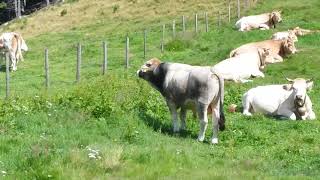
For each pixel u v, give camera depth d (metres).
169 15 52.59
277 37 33.34
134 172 12.02
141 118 17.81
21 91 25.84
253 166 13.62
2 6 89.44
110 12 58.66
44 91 23.14
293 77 26.61
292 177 12.60
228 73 25.70
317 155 15.02
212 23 44.22
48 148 13.41
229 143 16.30
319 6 44.06
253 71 26.44
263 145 16.28
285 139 16.83
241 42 35.44
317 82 25.58
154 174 12.05
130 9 57.84
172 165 12.67
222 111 16.88
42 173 11.41
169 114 19.19
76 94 19.81
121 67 31.12
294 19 41.16
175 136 16.98
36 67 34.12
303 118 19.61
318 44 33.28
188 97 17.06
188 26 44.44
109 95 19.73
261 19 39.06
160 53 34.50
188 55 33.00
